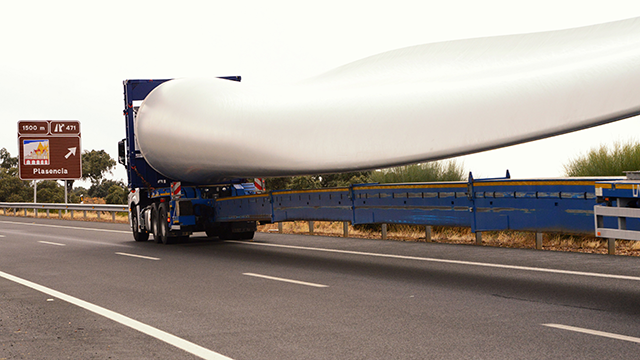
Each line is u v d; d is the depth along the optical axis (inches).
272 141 454.9
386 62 413.4
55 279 420.8
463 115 351.3
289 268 449.1
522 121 328.5
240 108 493.7
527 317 264.2
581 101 309.3
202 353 222.2
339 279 389.1
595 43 323.3
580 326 245.6
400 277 387.9
